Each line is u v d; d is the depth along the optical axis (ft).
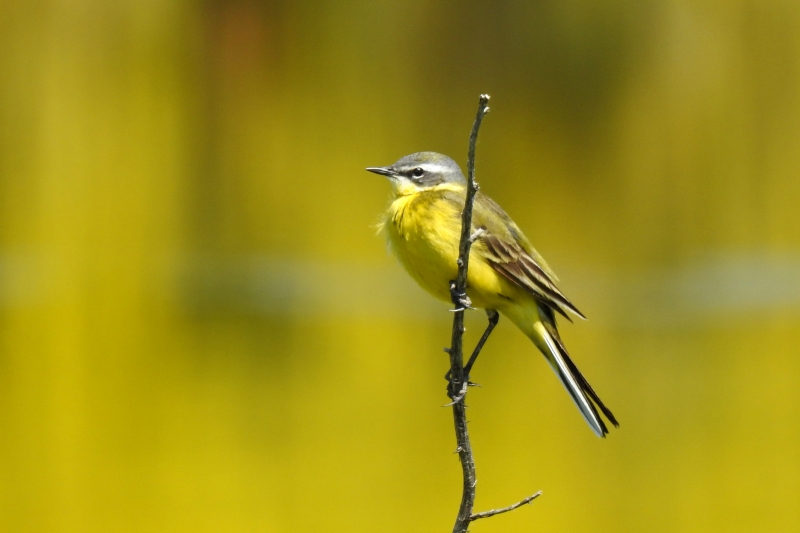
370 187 57.21
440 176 29.55
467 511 21.13
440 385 48.39
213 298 52.01
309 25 57.93
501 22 58.29
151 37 56.70
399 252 27.04
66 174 55.16
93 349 49.96
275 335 49.75
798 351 50.90
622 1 58.59
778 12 58.75
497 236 26.40
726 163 58.85
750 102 58.80
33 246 53.83
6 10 55.47
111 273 53.11
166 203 55.67
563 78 58.80
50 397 47.60
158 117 56.54
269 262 55.01
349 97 58.13
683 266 57.52
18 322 50.08
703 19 58.85
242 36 57.47
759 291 54.29
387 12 58.23
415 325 50.21
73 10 56.24
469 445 21.38
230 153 57.00
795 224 58.44
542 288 26.55
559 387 46.88
